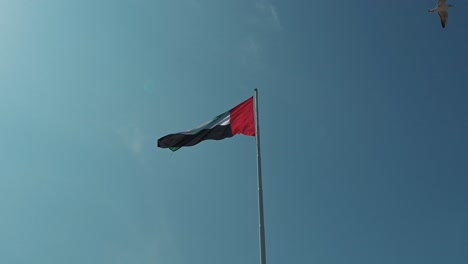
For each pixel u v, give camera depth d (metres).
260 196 24.94
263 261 22.53
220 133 28.41
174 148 28.55
